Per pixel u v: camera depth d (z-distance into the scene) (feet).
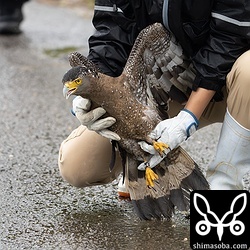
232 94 23.22
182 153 23.59
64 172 25.82
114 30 24.97
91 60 25.22
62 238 23.94
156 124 22.80
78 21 62.80
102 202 26.81
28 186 28.58
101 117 22.59
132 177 23.88
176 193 23.82
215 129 36.06
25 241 23.79
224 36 23.15
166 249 23.02
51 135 35.50
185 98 24.57
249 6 22.77
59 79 45.93
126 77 22.49
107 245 23.36
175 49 23.58
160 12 23.21
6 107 39.93
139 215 24.26
